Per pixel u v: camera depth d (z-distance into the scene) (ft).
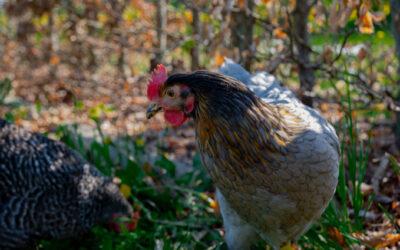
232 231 3.70
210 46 4.68
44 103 8.71
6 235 3.85
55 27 11.02
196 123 3.21
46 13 9.75
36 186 3.87
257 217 3.33
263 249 3.90
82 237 4.14
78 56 9.58
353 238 3.65
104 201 4.17
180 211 4.39
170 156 5.70
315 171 3.14
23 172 3.85
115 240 4.07
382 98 4.39
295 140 3.15
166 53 6.73
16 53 10.93
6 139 3.90
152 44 7.96
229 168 3.16
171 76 3.24
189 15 5.94
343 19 3.91
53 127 7.02
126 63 10.89
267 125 3.13
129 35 7.80
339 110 4.86
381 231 3.84
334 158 3.23
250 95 3.15
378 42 8.38
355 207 3.84
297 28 4.91
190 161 5.49
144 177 4.77
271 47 5.78
